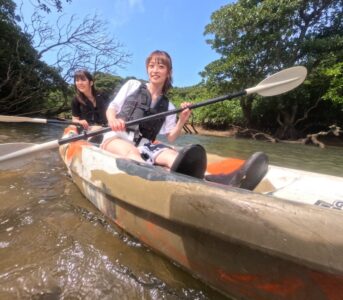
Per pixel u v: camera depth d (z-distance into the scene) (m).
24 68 10.68
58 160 3.59
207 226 1.09
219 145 7.19
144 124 2.22
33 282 1.32
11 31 10.45
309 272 0.92
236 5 10.28
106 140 2.15
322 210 0.90
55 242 1.63
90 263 1.45
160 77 2.24
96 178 1.81
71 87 12.09
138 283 1.32
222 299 1.23
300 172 2.02
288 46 10.20
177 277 1.35
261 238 0.96
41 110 11.84
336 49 10.01
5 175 2.87
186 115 2.29
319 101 11.02
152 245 1.49
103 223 1.85
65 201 2.21
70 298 1.24
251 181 1.62
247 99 11.51
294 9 9.60
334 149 7.72
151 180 1.37
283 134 11.08
